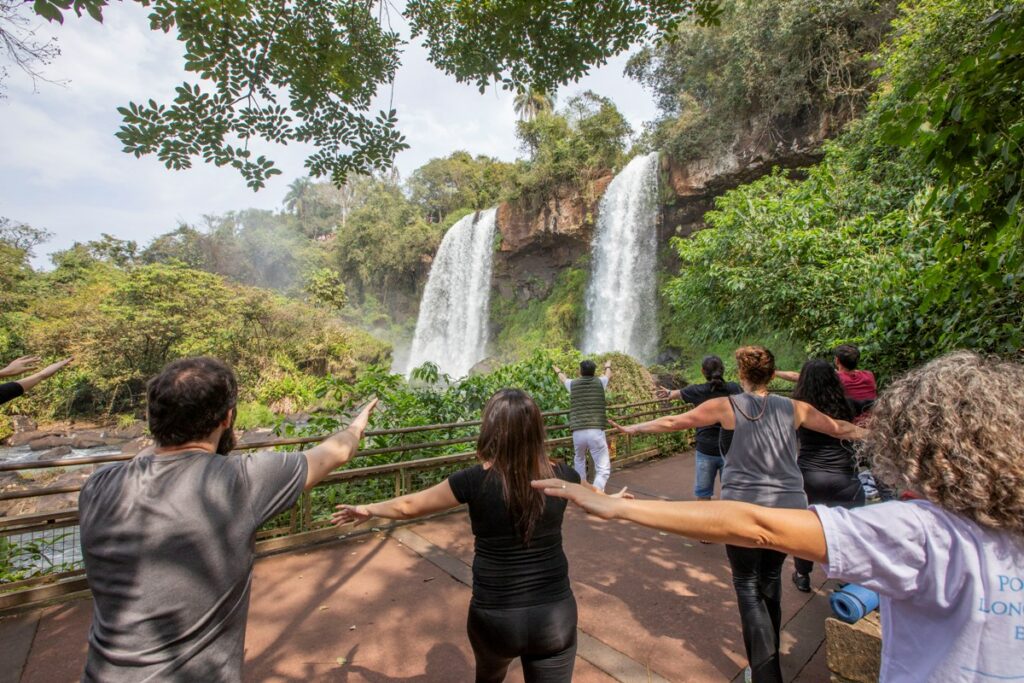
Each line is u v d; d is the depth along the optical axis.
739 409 2.45
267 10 3.92
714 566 3.71
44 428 19.98
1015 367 0.94
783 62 15.41
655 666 2.52
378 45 4.92
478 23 4.82
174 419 1.25
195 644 1.10
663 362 22.14
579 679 2.43
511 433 1.62
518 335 31.42
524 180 28.41
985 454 0.83
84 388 21.53
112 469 1.24
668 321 21.94
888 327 5.30
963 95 1.94
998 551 0.84
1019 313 3.12
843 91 14.61
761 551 2.26
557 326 28.22
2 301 22.30
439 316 36.84
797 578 3.37
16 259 24.72
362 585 3.34
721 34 17.12
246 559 1.21
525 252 31.05
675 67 20.27
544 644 1.58
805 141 16.31
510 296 33.44
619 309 24.11
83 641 2.68
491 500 1.62
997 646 0.81
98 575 1.11
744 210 8.39
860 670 1.79
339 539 4.08
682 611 3.07
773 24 15.30
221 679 1.12
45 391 20.48
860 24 14.49
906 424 0.95
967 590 0.83
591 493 1.21
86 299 24.02
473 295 33.59
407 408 5.36
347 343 29.67
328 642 2.70
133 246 37.53
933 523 0.88
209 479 1.20
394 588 3.30
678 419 2.58
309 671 2.46
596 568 3.67
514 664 2.52
